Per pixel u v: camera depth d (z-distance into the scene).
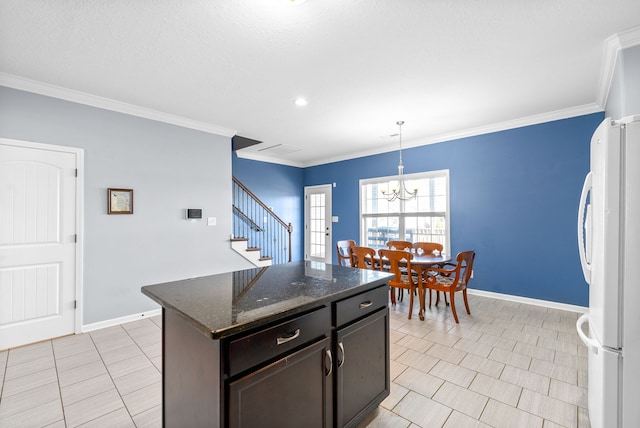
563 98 3.33
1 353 2.64
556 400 1.97
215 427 1.12
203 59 2.48
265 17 1.95
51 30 2.06
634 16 1.95
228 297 1.46
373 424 1.75
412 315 3.63
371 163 5.91
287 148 5.78
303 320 1.36
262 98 3.30
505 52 2.39
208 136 4.22
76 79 2.81
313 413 1.40
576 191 3.69
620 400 1.36
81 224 3.12
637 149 1.32
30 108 2.85
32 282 2.86
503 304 4.04
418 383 2.17
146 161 3.61
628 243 1.34
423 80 2.88
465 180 4.61
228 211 4.42
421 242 4.85
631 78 2.14
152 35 2.14
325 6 1.85
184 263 3.92
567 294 3.76
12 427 1.74
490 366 2.40
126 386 2.15
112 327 3.27
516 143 4.13
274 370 1.23
